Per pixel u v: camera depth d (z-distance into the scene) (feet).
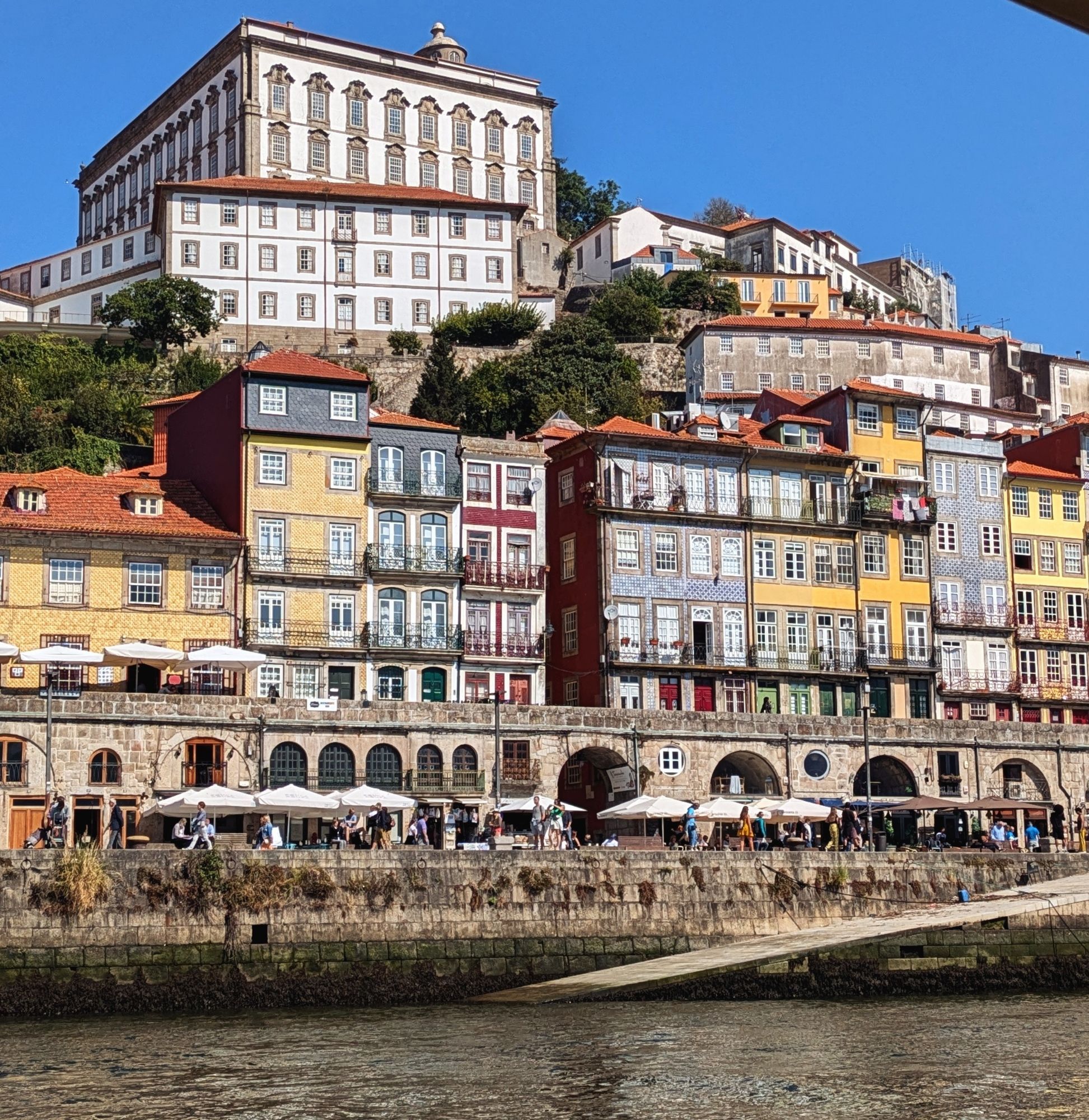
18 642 246.06
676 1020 164.86
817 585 310.24
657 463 301.63
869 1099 125.18
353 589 272.10
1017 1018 168.14
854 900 203.10
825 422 325.21
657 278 525.34
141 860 173.99
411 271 471.62
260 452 269.23
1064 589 338.75
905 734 279.69
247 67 514.68
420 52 581.12
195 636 257.75
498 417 427.33
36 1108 122.83
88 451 352.69
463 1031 157.58
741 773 276.00
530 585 289.12
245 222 458.91
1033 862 216.33
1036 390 517.14
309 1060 141.69
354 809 216.95
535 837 214.48
